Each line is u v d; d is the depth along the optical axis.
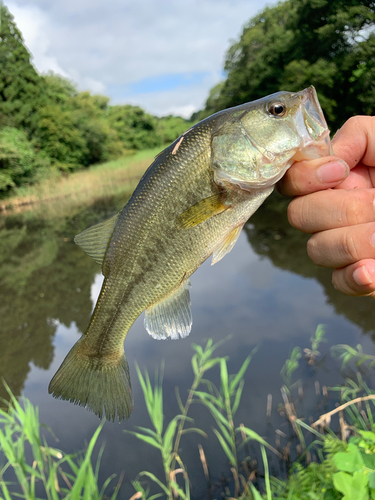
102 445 0.38
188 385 0.45
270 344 0.50
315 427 0.35
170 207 0.20
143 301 0.21
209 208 0.20
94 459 0.36
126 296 0.21
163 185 0.20
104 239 0.21
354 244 0.17
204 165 0.20
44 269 1.03
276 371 0.44
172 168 0.20
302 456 0.33
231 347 0.51
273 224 1.11
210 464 0.34
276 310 0.59
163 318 0.20
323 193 0.18
